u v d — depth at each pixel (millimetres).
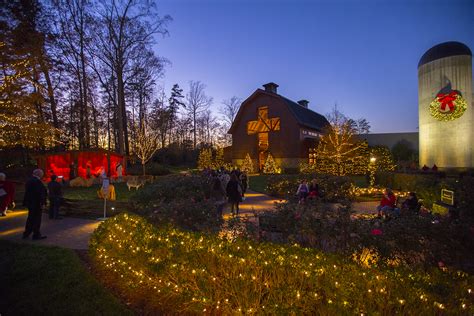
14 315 3668
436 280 2725
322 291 2777
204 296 3279
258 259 3238
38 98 18734
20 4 21969
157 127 43625
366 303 2506
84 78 29406
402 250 3748
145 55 30328
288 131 32156
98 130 42469
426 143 22125
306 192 12016
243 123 36062
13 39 18094
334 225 4219
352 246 3807
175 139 56312
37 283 4484
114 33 27703
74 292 4188
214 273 3357
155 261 3814
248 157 32531
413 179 14906
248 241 3881
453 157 20453
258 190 18906
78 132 33562
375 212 11383
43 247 6254
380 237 3801
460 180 9055
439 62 21281
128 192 17234
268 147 33562
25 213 10492
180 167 42500
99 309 3742
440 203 9078
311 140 32719
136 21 28266
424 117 22328
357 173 26469
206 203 6223
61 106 32156
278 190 16062
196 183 10344
